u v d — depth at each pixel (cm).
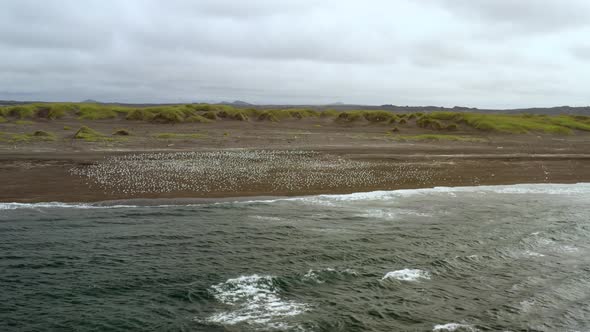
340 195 3225
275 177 3766
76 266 1825
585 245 2225
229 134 6800
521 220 2641
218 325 1395
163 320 1423
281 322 1418
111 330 1365
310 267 1855
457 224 2522
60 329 1366
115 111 8744
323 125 8762
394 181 3769
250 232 2308
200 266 1847
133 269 1805
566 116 10744
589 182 3988
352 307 1524
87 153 4678
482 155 5391
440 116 9188
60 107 8444
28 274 1741
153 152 4922
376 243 2169
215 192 3209
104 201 2880
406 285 1709
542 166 4756
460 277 1802
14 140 5225
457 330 1392
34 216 2512
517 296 1644
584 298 1639
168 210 2719
